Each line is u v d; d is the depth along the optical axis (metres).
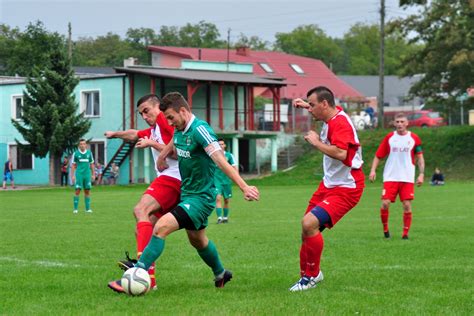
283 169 52.78
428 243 13.62
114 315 7.16
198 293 8.37
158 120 9.33
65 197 33.59
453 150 50.25
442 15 51.38
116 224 18.31
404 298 8.05
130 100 49.78
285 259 11.44
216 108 50.78
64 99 48.16
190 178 8.24
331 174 8.76
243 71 58.53
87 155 23.28
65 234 15.69
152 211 8.94
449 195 30.81
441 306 7.64
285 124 58.81
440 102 54.50
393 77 108.50
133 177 49.81
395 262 11.02
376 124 66.62
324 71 81.44
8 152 56.28
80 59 106.88
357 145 8.58
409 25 53.28
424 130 53.84
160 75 47.03
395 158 14.62
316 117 8.67
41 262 11.21
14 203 28.81
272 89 51.81
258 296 8.17
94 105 52.91
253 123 52.28
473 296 8.18
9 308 7.61
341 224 17.97
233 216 21.00
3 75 73.94
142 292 8.16
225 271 8.80
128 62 62.47
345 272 9.96
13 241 14.28
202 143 7.96
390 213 21.59
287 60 80.50
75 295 8.34
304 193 34.59
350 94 78.00
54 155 48.53
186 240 14.16
